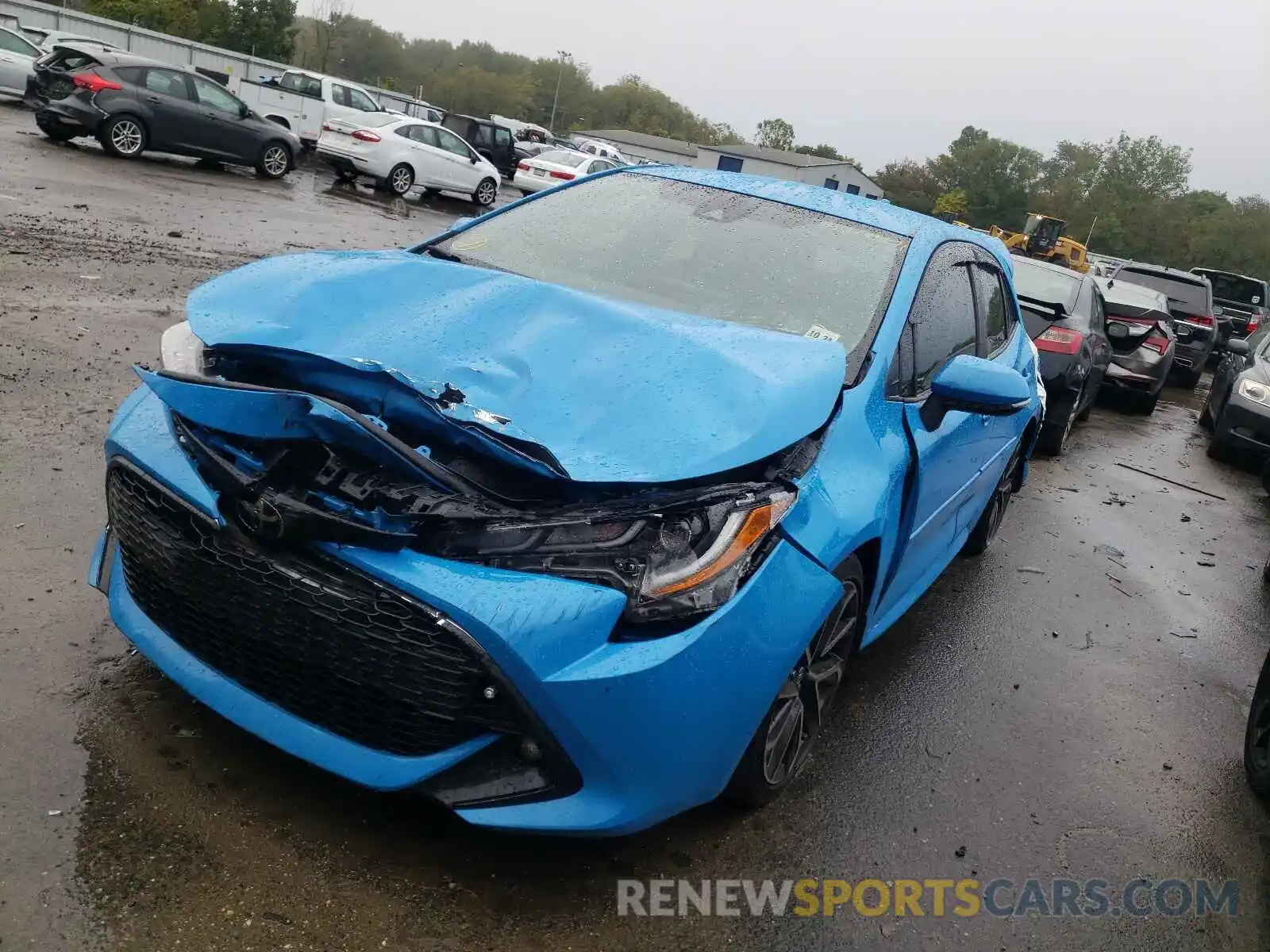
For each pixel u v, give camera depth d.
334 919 2.27
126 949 2.09
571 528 2.29
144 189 13.16
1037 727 4.04
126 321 6.70
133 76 15.89
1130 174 115.31
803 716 3.09
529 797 2.32
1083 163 116.50
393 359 2.59
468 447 2.40
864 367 3.18
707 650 2.35
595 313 2.84
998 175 117.81
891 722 3.80
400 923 2.30
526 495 2.36
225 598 2.40
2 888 2.16
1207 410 12.73
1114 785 3.72
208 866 2.34
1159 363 12.38
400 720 2.30
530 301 2.89
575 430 2.42
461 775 2.33
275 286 2.92
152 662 2.64
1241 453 10.71
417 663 2.23
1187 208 111.94
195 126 16.55
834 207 3.94
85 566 3.48
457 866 2.50
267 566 2.30
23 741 2.59
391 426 2.46
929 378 3.60
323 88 25.41
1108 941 2.85
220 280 3.02
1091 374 9.71
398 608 2.22
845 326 3.31
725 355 2.74
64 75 15.55
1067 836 3.32
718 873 2.73
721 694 2.41
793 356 2.88
